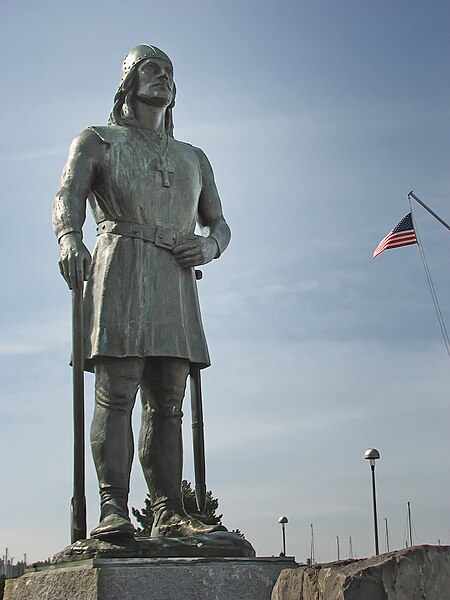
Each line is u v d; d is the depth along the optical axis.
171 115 9.05
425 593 5.81
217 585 6.85
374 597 5.68
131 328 8.04
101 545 7.19
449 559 6.02
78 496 7.61
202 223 9.22
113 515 7.51
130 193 8.35
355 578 5.71
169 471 8.28
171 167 8.59
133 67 8.77
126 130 8.63
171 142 8.82
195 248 8.48
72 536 7.61
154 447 8.30
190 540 7.38
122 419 7.96
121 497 7.80
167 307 8.26
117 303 8.09
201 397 8.55
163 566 6.82
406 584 5.77
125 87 8.78
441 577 5.91
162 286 8.28
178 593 6.77
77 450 7.66
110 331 7.99
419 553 5.93
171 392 8.30
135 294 8.14
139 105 8.79
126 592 6.68
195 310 8.56
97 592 6.61
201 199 9.11
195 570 6.86
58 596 6.90
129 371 8.02
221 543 7.41
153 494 8.34
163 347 8.12
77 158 8.32
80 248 7.92
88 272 7.97
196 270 8.88
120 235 8.30
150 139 8.68
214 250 8.74
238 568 6.94
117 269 8.19
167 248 8.41
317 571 6.07
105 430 7.91
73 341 7.82
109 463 7.84
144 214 8.38
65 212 8.09
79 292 7.88
